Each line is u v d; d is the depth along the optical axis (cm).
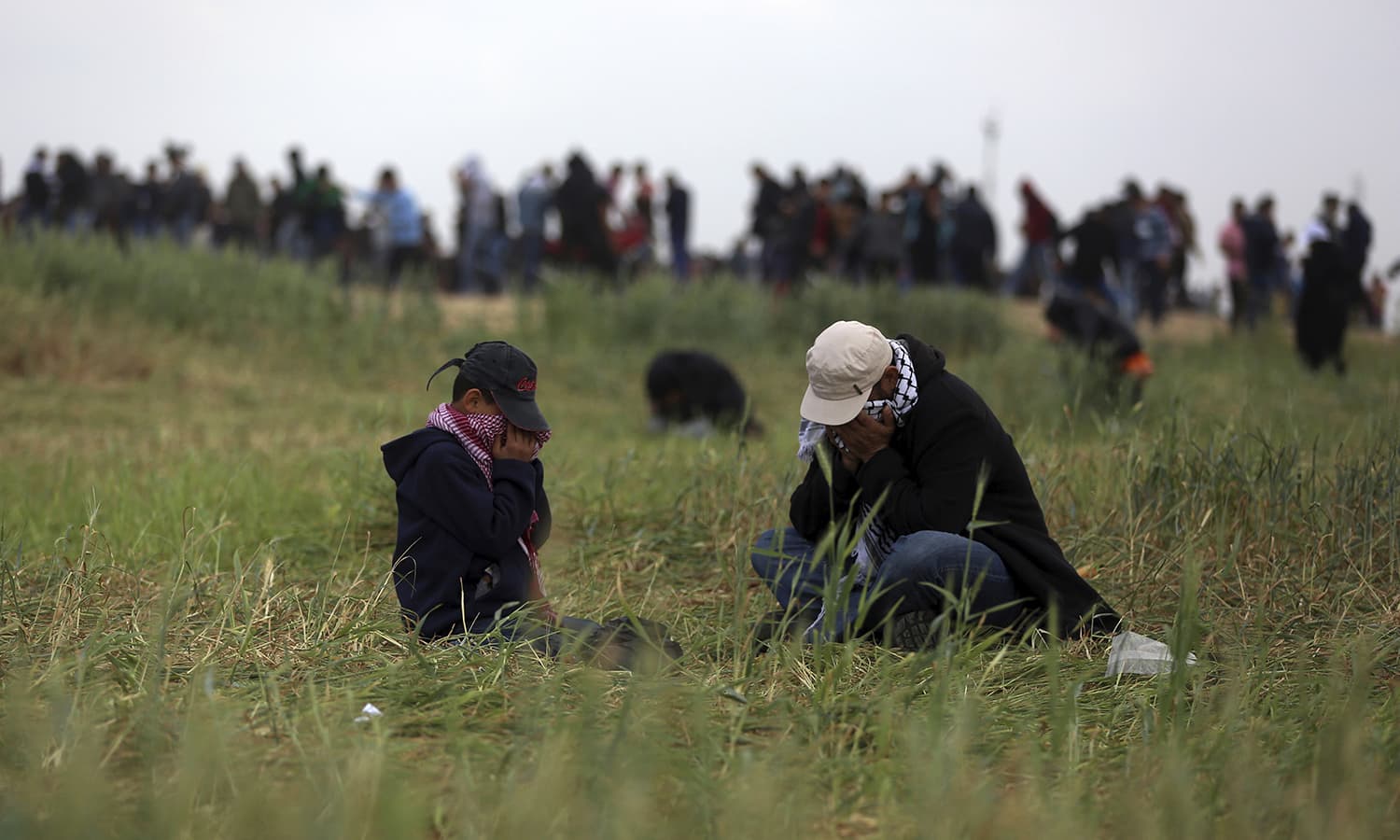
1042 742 1091
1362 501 1783
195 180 6881
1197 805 931
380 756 930
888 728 1033
